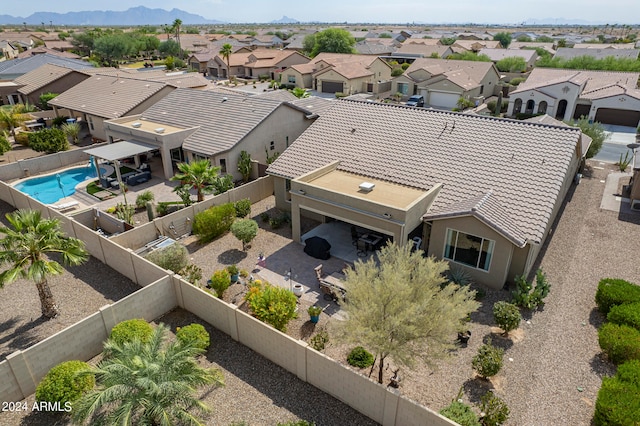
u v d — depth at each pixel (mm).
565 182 25734
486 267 19969
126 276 20844
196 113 37500
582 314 18031
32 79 58406
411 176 23688
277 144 36188
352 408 13562
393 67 93438
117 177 30859
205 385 13555
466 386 14359
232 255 23016
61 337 14688
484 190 21531
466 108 66438
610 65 74562
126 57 126000
